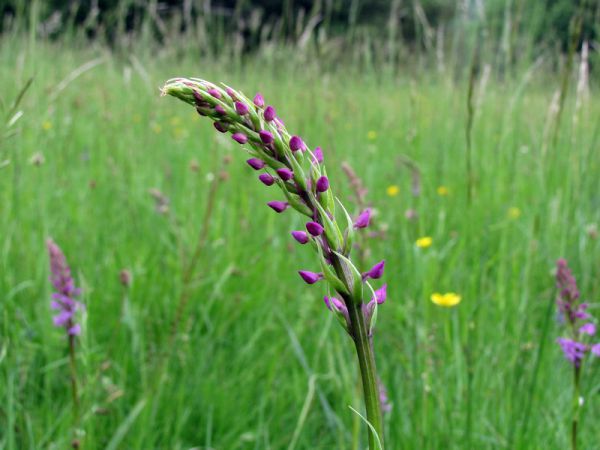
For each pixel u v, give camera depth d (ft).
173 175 16.37
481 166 15.80
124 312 10.13
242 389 9.91
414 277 11.03
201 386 9.70
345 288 3.59
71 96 20.08
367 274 3.73
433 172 16.22
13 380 8.52
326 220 3.58
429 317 9.96
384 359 9.80
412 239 12.03
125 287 9.50
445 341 9.51
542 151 11.87
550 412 8.69
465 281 10.94
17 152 13.08
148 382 9.28
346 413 8.73
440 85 19.62
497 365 9.17
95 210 14.40
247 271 12.94
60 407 9.25
